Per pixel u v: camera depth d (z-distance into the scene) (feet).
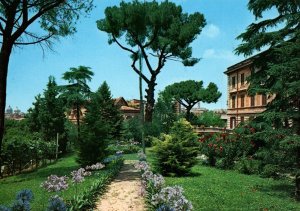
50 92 120.78
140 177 57.36
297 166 38.99
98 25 131.75
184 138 60.49
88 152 68.33
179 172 58.34
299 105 39.81
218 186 46.47
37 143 85.87
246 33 59.98
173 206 25.79
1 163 71.31
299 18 49.96
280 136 43.37
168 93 220.84
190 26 123.54
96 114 71.00
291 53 40.47
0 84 35.55
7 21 36.35
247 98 168.66
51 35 45.27
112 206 36.60
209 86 219.00
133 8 122.62
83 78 144.05
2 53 35.94
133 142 134.10
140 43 131.34
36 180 57.88
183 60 139.54
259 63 58.23
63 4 44.39
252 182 50.39
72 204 32.19
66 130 123.75
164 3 126.00
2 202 39.11
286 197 39.63
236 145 67.00
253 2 57.82
